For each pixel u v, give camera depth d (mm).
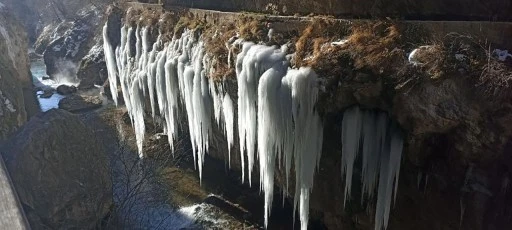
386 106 9555
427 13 10852
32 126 11711
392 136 9742
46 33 46656
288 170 11102
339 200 11734
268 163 11227
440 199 9852
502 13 10008
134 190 13898
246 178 16125
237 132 14195
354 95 9711
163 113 17500
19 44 27391
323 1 12258
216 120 14805
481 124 8906
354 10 11703
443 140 9570
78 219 11195
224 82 12898
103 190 12398
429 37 9852
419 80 9023
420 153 9703
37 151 10977
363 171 10344
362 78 9578
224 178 16906
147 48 18688
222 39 13492
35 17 53844
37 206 10406
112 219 12359
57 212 10703
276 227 14016
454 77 8992
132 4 22547
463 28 9609
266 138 11047
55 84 33594
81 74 31781
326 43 10570
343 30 10930
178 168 17781
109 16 23469
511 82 8586
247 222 14336
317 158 10773
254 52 11484
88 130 13039
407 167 10172
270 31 12094
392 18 10906
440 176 9703
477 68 8992
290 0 13188
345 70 9867
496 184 9141
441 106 9023
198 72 14117
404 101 9109
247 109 11797
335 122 10734
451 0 10531
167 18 17734
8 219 7875
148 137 20062
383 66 9398
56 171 11164
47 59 36594
